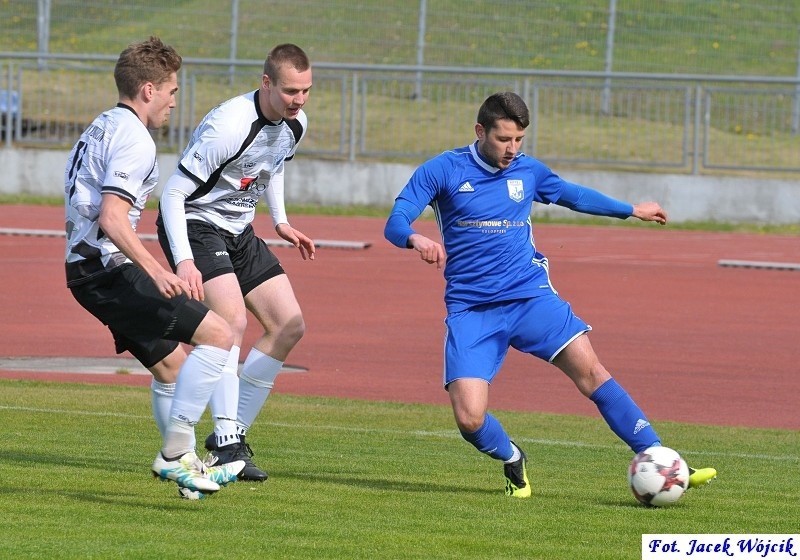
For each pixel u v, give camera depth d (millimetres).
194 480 13328
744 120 62594
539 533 12453
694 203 60562
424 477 16172
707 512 13906
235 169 15820
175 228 15070
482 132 15297
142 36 72250
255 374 16828
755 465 17766
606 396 15227
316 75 64562
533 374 26781
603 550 11711
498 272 15312
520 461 14961
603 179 61312
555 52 70875
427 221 60438
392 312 35812
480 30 71500
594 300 38969
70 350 29125
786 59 69500
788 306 38375
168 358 14711
